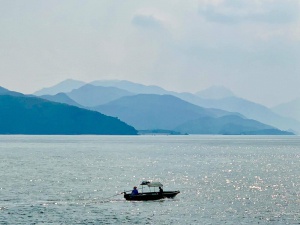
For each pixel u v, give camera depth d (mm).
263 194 197125
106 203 173250
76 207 165125
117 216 150625
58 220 144750
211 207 165750
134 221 143625
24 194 192000
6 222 141625
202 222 142375
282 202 176875
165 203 173375
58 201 176250
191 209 162000
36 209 161250
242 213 155500
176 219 146625
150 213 155375
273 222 142625
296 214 154125
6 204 169375
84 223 140750
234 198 185750
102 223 140875
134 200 177750
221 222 142375
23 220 144500
